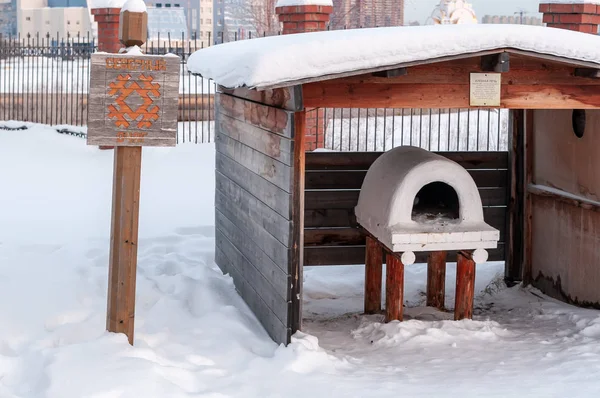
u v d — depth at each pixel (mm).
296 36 6328
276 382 5047
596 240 7000
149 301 6684
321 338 6441
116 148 5258
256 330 6215
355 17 31062
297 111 5426
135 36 5133
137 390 4574
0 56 20578
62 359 4871
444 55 5309
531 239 8016
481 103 5688
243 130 6844
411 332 6332
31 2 68688
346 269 8898
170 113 5078
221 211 7898
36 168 13992
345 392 4867
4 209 10945
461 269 6672
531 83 5785
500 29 5383
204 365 5297
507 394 4840
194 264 8281
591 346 5945
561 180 7496
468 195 6277
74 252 8430
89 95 4949
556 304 7398
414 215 6531
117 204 5250
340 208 8008
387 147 15680
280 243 5770
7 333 5586
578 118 7141
